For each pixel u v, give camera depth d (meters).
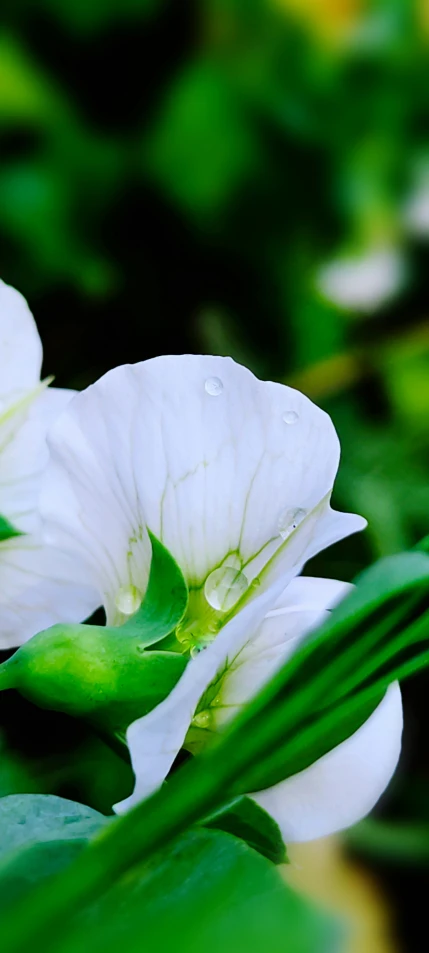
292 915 0.26
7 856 0.31
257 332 0.72
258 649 0.32
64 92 0.73
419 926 0.46
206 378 0.33
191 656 0.33
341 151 0.76
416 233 0.78
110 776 0.39
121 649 0.32
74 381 0.67
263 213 0.73
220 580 0.33
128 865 0.29
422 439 0.67
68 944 0.26
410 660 0.29
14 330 0.34
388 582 0.29
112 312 0.69
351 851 0.47
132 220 0.71
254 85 0.75
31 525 0.34
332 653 0.29
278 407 0.33
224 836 0.30
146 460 0.33
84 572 0.34
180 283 0.72
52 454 0.33
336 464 0.33
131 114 0.74
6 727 0.40
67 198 0.69
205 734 0.32
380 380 0.70
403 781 0.52
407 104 0.79
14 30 0.73
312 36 0.80
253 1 0.79
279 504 0.33
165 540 0.33
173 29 0.76
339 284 0.73
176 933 0.26
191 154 0.72
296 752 0.29
